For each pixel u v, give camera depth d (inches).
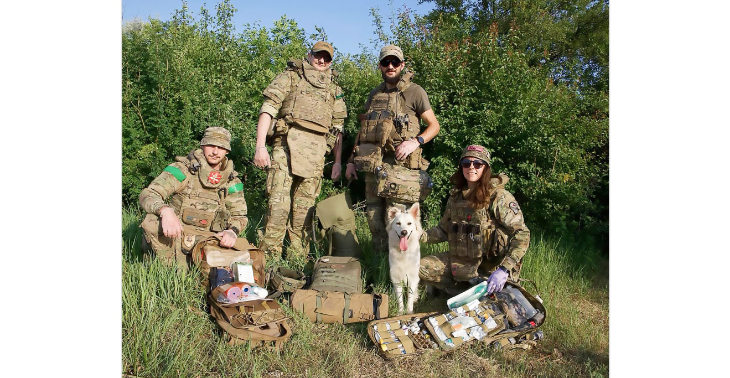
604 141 305.0
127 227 196.2
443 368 128.2
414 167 195.5
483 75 260.2
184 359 118.9
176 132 239.9
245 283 141.1
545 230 266.7
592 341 148.2
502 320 144.9
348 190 276.1
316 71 194.1
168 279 145.9
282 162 190.5
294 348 132.6
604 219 285.6
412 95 194.7
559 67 514.0
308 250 201.6
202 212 161.6
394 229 159.9
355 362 129.7
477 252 164.1
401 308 161.2
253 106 274.7
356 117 284.0
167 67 243.8
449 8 920.9
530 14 783.7
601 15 901.8
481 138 247.6
